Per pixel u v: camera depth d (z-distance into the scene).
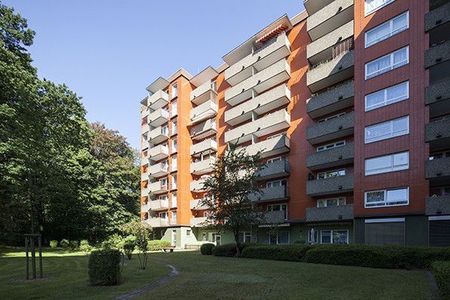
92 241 45.22
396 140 20.89
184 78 46.78
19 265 18.36
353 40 26.25
